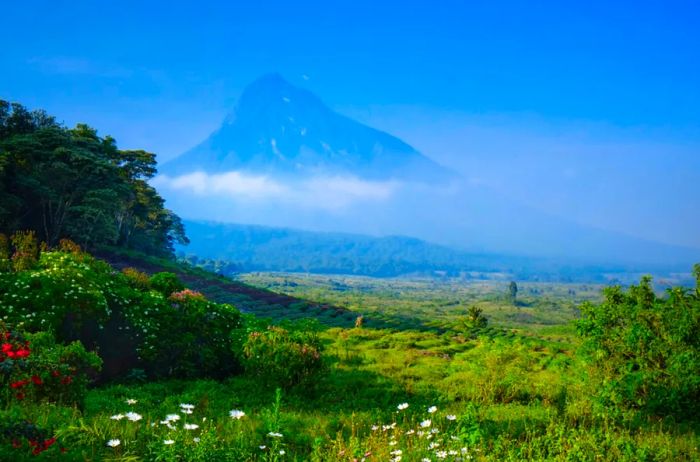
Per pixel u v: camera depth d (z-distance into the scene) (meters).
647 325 12.08
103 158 54.38
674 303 12.04
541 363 19.41
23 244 27.20
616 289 13.03
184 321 17.83
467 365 18.91
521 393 15.04
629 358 12.27
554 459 8.02
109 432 8.26
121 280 18.94
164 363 16.72
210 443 7.71
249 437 9.18
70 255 18.83
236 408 13.21
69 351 11.51
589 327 12.91
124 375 15.71
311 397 15.42
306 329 18.94
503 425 11.01
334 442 8.70
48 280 15.47
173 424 9.93
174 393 14.92
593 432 9.02
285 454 8.66
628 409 11.60
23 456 6.49
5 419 6.84
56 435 7.42
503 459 8.22
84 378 11.09
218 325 18.52
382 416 12.29
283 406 13.81
